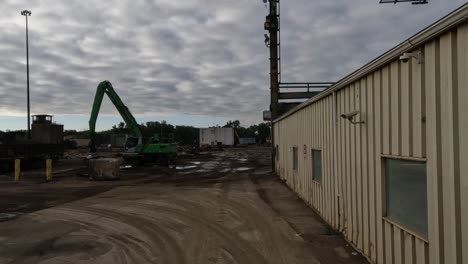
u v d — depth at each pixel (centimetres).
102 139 11100
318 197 1102
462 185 404
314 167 1189
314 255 709
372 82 658
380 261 631
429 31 446
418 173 503
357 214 747
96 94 3083
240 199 1391
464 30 397
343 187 841
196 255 723
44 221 1062
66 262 696
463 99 401
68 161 4012
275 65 2678
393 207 588
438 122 447
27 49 4256
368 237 686
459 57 407
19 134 4347
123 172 2709
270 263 670
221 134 8350
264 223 984
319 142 1082
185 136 11644
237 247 771
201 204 1295
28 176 2444
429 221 468
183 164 3553
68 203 1377
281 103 2650
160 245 797
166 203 1331
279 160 2202
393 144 571
